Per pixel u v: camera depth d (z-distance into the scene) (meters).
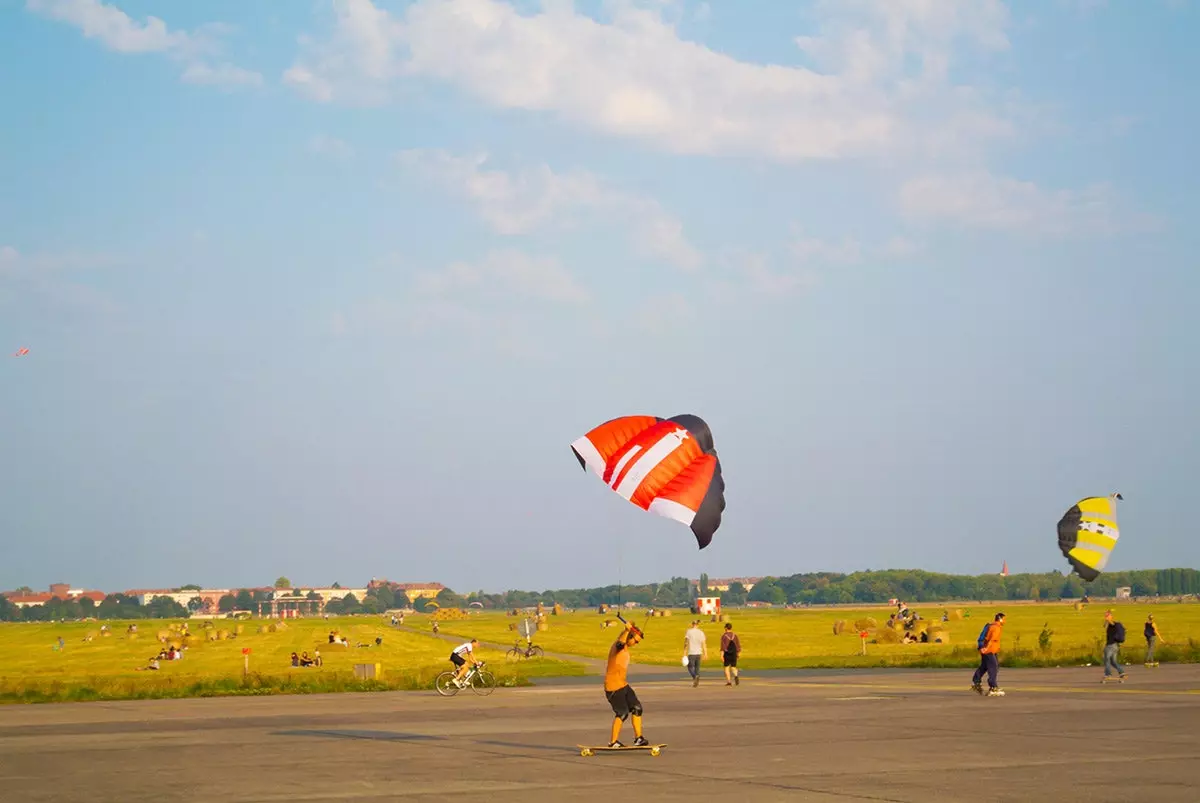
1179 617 135.38
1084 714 28.34
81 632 154.38
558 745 23.89
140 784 18.80
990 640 35.00
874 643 91.56
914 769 19.22
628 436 21.45
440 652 87.38
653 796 16.78
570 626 144.88
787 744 23.12
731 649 42.66
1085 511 35.94
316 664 71.62
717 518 20.77
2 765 21.48
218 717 32.41
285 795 17.41
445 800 16.69
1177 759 20.11
